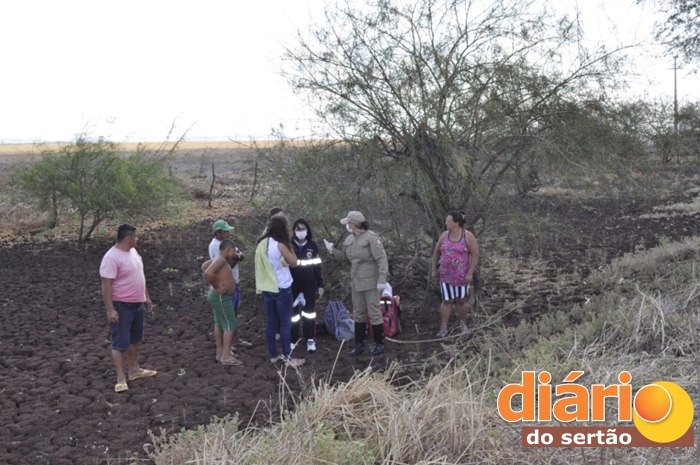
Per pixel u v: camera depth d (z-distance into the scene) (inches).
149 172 605.0
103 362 290.0
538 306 350.3
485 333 292.0
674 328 246.4
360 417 191.0
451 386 196.5
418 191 323.3
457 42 319.9
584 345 247.6
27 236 634.2
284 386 255.9
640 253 431.2
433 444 175.0
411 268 375.6
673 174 392.5
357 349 294.0
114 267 249.0
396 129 324.8
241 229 404.8
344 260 370.0
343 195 334.3
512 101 315.6
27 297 414.6
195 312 377.4
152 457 187.2
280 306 280.1
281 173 358.0
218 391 253.3
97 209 594.9
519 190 330.0
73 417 230.1
